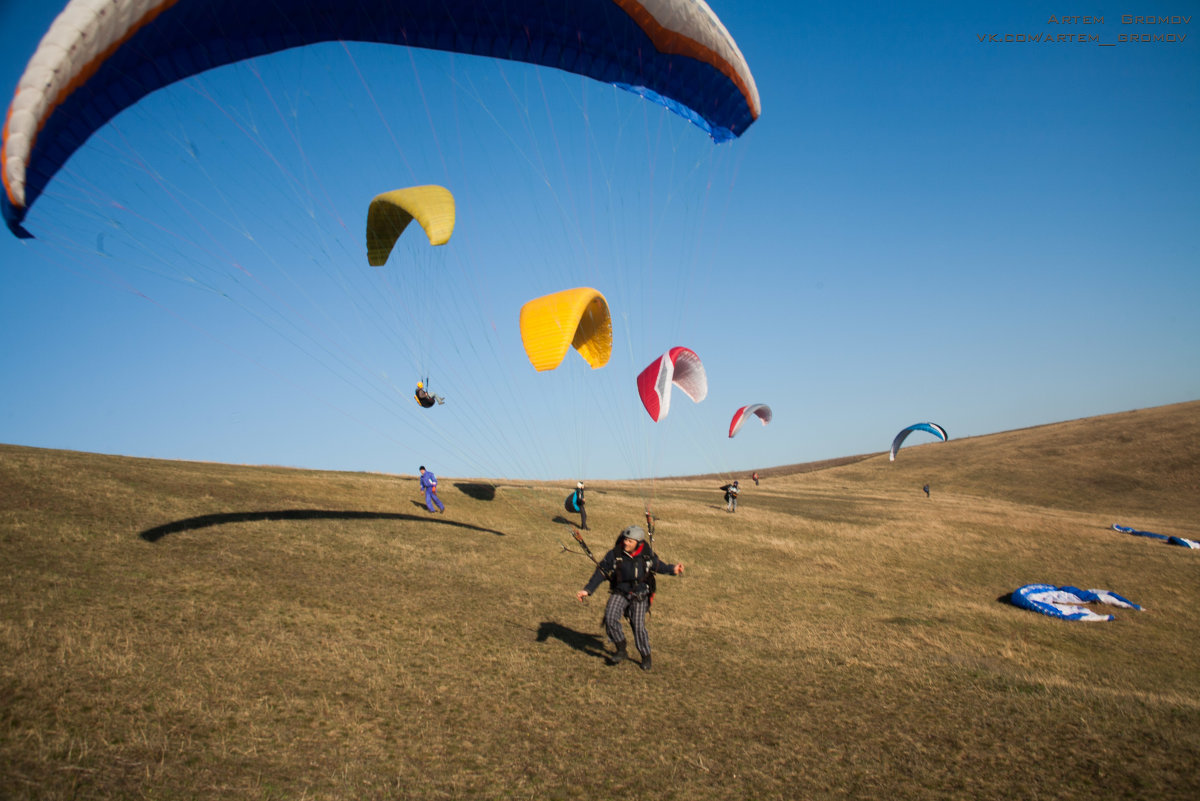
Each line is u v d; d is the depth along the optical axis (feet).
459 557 46.39
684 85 36.24
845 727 20.06
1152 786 16.06
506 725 19.25
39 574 29.53
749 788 16.08
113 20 23.13
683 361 48.34
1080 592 51.49
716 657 27.66
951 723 20.36
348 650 24.58
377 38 32.48
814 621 37.50
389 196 36.73
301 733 17.65
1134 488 166.61
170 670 20.83
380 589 34.83
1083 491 169.78
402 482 86.99
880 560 65.05
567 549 54.80
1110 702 22.49
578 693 22.20
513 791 15.46
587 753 17.70
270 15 28.32
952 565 65.41
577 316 35.91
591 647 27.91
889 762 17.60
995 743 18.79
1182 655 39.04
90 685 18.94
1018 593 50.93
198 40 27.12
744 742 18.80
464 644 26.76
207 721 17.72
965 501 161.38
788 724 20.22
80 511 42.32
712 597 42.91
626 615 26.11
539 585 41.06
